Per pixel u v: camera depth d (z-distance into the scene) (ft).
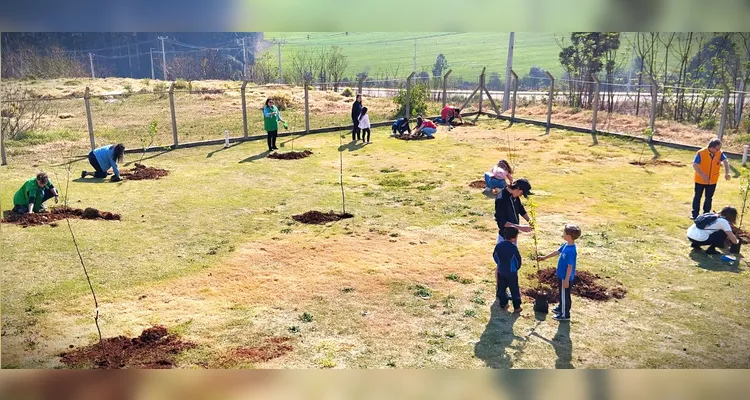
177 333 23.65
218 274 29.48
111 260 30.99
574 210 40.52
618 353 22.48
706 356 22.36
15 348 22.04
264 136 65.21
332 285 28.30
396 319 24.99
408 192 44.65
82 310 25.48
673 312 26.00
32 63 114.01
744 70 75.66
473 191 45.01
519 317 25.26
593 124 67.87
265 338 23.34
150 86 104.83
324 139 65.62
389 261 31.30
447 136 67.62
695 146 59.16
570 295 26.07
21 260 30.50
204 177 49.01
